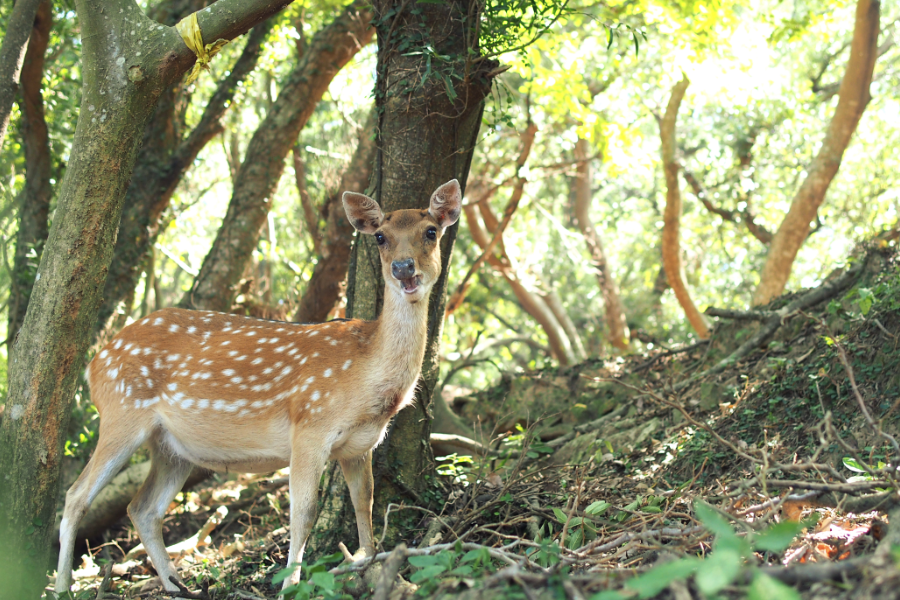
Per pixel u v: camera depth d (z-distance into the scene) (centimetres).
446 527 480
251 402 476
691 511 424
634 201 2038
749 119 1586
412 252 453
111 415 491
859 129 1582
